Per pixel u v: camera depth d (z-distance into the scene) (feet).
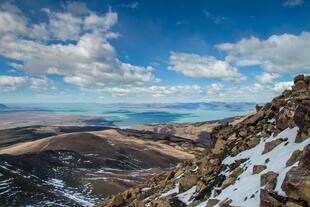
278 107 125.49
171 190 130.21
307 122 79.82
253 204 65.41
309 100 95.04
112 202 162.61
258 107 151.02
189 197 107.24
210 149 148.97
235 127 144.46
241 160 103.09
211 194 95.71
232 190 83.15
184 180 119.96
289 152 78.79
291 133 91.20
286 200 57.31
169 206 102.94
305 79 122.42
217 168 113.50
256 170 82.48
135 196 158.40
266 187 64.44
